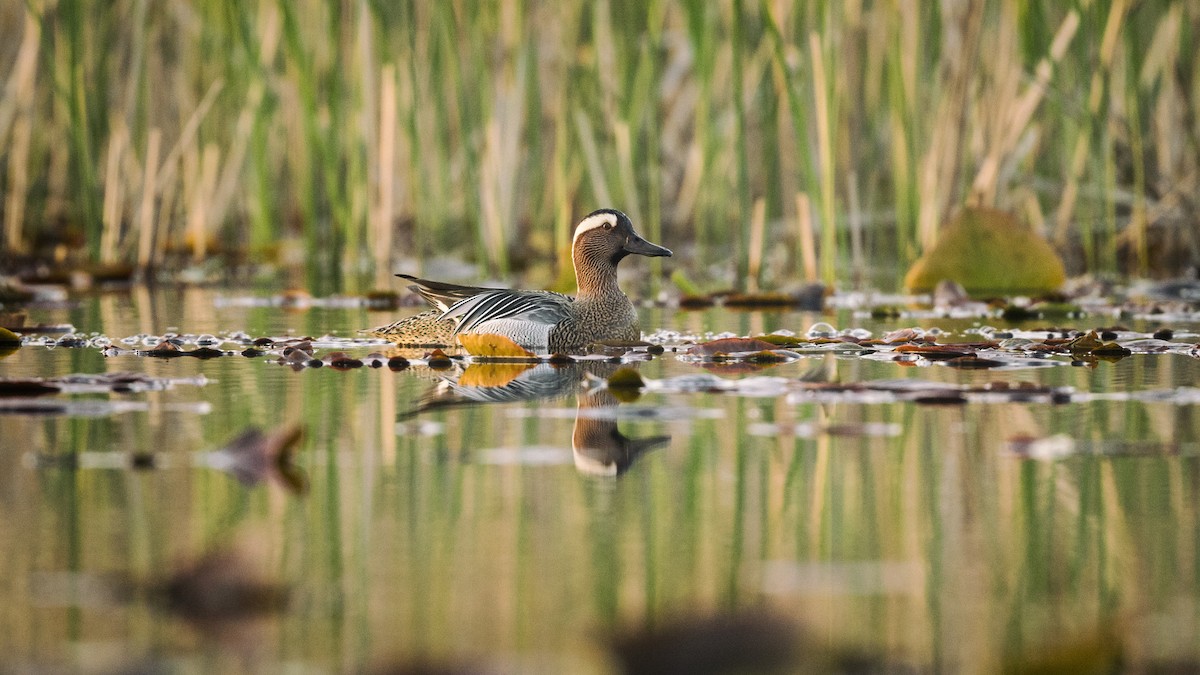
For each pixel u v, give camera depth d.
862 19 23.12
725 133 24.39
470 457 8.22
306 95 23.33
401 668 4.86
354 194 24.02
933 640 5.26
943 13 22.06
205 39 25.14
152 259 23.55
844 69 21.41
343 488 7.46
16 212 24.88
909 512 7.02
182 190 26.80
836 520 6.87
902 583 5.92
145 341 14.16
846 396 10.18
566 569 6.06
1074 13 20.67
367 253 26.11
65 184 28.08
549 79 25.73
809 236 20.72
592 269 14.46
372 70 23.38
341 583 5.86
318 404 10.08
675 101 26.33
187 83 25.72
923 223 21.53
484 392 10.75
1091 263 22.50
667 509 7.06
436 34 22.67
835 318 17.17
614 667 4.83
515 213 25.25
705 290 21.19
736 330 15.64
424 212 25.98
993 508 7.07
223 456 8.08
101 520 6.74
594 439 8.75
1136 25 21.58
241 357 13.02
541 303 14.20
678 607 5.54
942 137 21.27
